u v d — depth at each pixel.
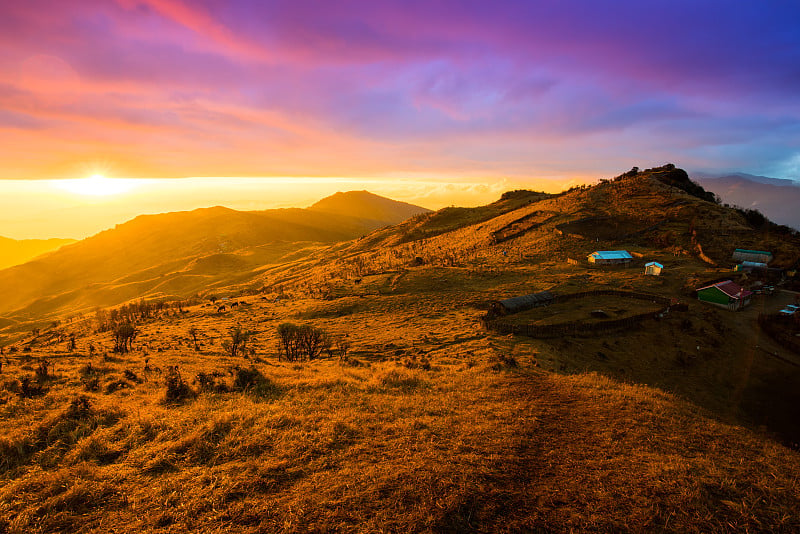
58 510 8.62
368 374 25.72
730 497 9.81
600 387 20.81
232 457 11.27
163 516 8.33
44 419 14.21
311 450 11.62
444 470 10.40
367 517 8.45
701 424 15.30
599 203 153.12
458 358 39.53
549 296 67.06
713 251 96.94
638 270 89.25
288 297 113.69
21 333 156.50
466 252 127.81
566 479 10.37
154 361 36.62
